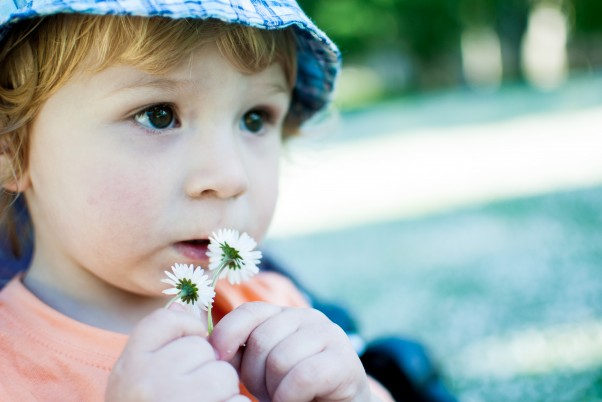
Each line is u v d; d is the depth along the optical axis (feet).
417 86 19.86
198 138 1.22
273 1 1.30
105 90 1.18
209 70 1.22
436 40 19.43
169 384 1.01
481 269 3.70
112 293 1.31
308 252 4.47
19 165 1.26
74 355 1.25
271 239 4.90
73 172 1.20
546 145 7.91
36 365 1.24
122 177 1.19
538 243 4.06
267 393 1.10
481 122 10.80
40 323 1.27
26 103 1.22
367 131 11.48
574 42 20.13
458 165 7.41
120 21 1.18
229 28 1.22
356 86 19.51
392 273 3.84
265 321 1.12
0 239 1.51
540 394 2.28
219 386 1.02
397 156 8.66
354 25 18.54
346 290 3.60
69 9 1.12
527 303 3.11
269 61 1.30
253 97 1.30
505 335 2.80
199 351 1.04
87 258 1.23
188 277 1.10
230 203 1.24
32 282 1.33
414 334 2.90
